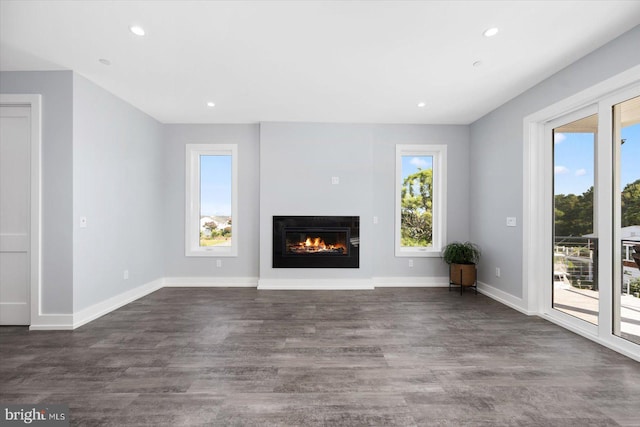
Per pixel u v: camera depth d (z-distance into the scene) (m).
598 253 2.64
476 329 2.94
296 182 4.68
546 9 2.07
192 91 3.51
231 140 4.81
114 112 3.62
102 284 3.41
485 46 2.54
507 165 3.80
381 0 2.00
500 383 1.98
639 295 2.36
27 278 3.00
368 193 4.71
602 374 2.10
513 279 3.67
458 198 4.83
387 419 1.63
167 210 4.80
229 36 2.41
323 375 2.08
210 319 3.23
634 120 2.36
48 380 2.00
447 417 1.65
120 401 1.78
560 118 3.12
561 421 1.62
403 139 4.82
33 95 2.95
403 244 4.97
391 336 2.76
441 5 2.04
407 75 3.09
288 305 3.74
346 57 2.73
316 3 2.03
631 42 2.28
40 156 2.95
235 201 4.82
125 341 2.64
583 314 2.90
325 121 4.63
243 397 1.82
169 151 4.79
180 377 2.04
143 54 2.68
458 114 4.32
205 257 4.82
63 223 2.97
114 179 3.62
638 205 2.35
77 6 2.04
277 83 3.29
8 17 2.15
